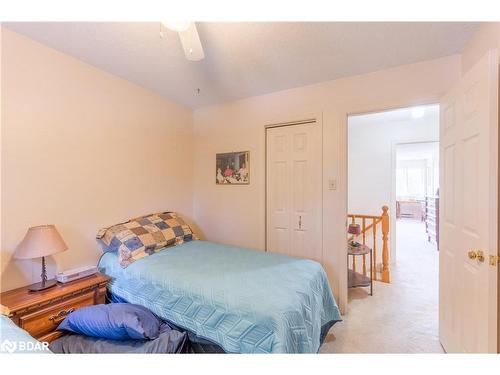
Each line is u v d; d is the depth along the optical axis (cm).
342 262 232
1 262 159
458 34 162
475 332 134
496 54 119
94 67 211
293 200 264
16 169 166
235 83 244
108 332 140
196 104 306
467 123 143
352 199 412
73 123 197
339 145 232
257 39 169
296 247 262
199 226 324
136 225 227
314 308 155
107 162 223
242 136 289
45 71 179
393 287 302
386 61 199
